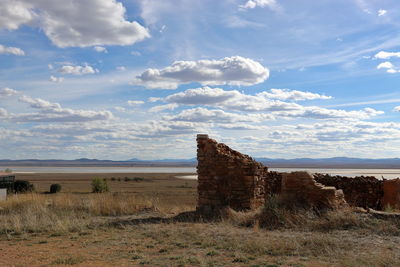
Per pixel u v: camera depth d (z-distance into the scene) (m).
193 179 84.62
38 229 14.53
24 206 20.06
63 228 14.41
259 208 16.61
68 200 21.30
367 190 23.08
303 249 10.68
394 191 21.44
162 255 10.53
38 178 85.38
